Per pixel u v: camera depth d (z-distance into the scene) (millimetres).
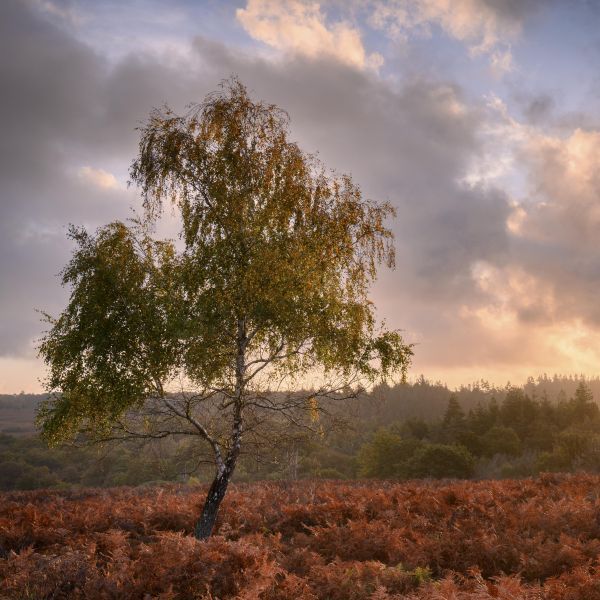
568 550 9352
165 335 10453
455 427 100750
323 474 60344
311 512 15117
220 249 11086
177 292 10992
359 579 8727
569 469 64000
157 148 11430
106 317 10828
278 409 11594
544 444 92500
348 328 11344
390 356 11141
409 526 12469
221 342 11055
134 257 11398
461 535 10812
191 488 23453
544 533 11359
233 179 11484
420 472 65188
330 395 11484
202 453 11789
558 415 112625
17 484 61688
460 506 14195
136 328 10680
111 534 11641
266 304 10922
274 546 11492
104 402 10695
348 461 74875
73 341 10695
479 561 9727
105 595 7391
